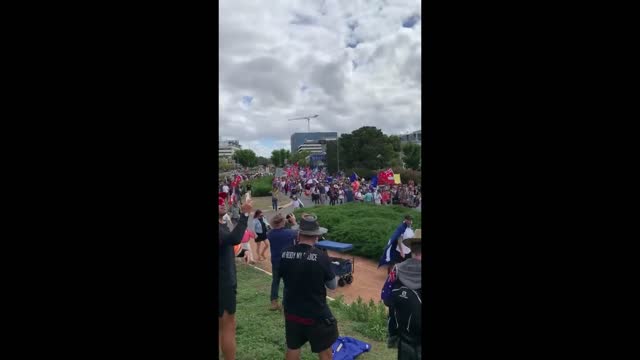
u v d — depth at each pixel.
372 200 22.20
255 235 9.64
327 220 15.18
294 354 3.28
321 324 3.17
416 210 16.80
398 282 2.69
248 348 4.54
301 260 3.14
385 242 10.51
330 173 46.25
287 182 33.31
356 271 9.28
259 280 7.79
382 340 4.79
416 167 51.19
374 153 50.25
